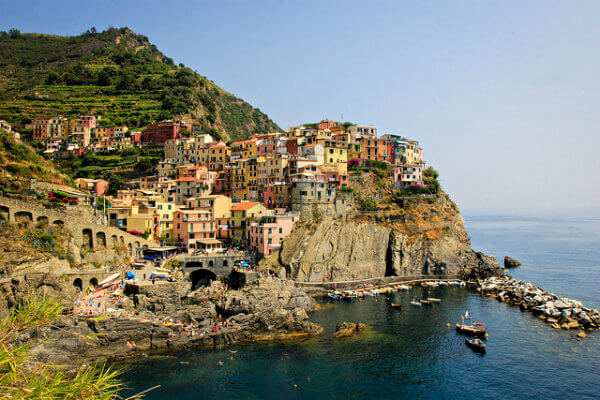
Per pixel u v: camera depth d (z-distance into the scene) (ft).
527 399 225.97
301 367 253.03
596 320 331.57
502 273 508.94
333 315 349.82
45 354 230.89
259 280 367.25
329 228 459.73
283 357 266.16
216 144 628.28
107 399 56.80
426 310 368.89
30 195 350.64
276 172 517.96
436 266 502.38
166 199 531.91
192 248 429.38
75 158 655.76
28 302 62.95
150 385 225.76
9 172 366.63
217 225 465.88
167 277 345.72
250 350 275.59
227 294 351.05
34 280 270.67
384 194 545.85
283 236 440.45
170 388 222.89
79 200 385.50
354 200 517.14
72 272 308.19
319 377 241.35
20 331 60.59
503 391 233.14
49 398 51.52
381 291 431.84
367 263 474.08
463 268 506.89
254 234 440.86
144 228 412.16
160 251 392.27
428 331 316.19
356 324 317.01
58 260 303.27
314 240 445.37
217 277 405.39
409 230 510.58
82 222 352.49
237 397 216.54
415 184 566.77
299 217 463.42
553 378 248.11
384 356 271.49
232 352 271.49
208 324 300.61
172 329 284.61
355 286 444.14
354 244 469.98
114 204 444.55
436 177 618.03
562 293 438.81
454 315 355.77
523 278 518.37
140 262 375.86
